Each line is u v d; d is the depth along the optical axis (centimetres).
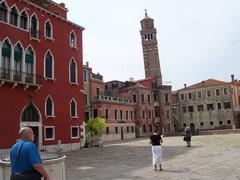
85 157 2150
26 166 521
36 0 2939
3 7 2442
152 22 7919
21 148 527
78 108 3119
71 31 3153
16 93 2448
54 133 2767
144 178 1164
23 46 2561
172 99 6869
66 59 3036
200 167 1391
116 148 2902
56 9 3195
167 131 6350
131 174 1285
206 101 6500
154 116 6191
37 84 2592
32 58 2659
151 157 1966
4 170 711
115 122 5178
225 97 6303
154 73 7700
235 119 6194
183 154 2039
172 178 1130
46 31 2848
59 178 734
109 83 6200
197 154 2002
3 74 2339
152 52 7812
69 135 2945
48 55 2831
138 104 5844
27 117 2536
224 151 2141
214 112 6388
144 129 5909
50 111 2777
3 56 2389
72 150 2883
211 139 3434
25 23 2642
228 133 4584
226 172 1227
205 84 6588
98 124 3722
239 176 1125
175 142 3347
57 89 2870
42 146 2614
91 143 3288
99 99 4894
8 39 2433
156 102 6278
